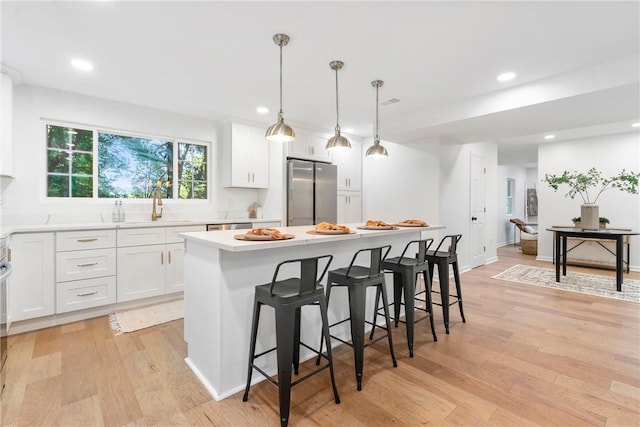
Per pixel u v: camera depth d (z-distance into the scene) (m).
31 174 3.15
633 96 2.79
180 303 3.44
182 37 2.30
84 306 2.94
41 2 1.89
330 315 2.46
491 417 1.64
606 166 5.53
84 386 1.91
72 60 2.65
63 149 3.40
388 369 2.12
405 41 2.36
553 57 2.58
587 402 1.76
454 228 4.88
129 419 1.63
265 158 4.64
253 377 1.98
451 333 2.72
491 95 3.33
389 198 5.18
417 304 3.51
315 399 1.80
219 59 2.64
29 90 3.13
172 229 3.49
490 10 1.99
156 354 2.32
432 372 2.08
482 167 5.70
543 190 6.22
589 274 4.95
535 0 1.89
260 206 4.84
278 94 3.44
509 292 3.98
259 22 2.12
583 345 2.47
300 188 4.55
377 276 2.09
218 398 1.80
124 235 3.17
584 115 3.35
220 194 4.51
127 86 3.21
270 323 2.07
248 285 1.95
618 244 4.02
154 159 4.03
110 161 3.71
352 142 5.41
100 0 1.88
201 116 4.25
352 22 2.12
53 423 1.59
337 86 2.99
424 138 4.61
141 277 3.28
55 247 2.79
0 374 1.82
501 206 8.51
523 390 1.88
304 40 2.35
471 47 2.44
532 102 3.04
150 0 1.88
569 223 5.93
